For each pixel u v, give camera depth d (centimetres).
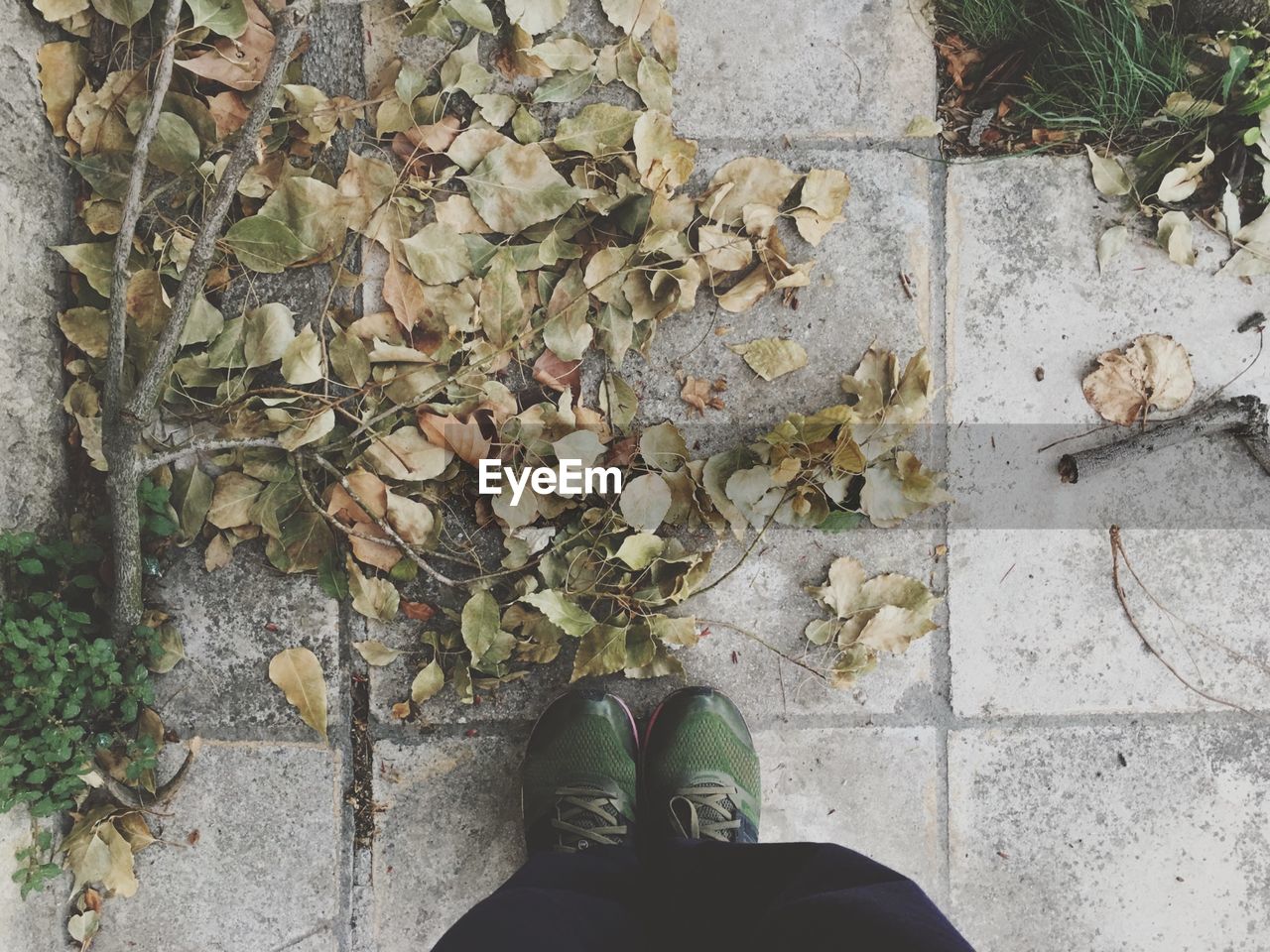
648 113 129
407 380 129
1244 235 133
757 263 132
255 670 133
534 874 121
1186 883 135
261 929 133
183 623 132
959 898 135
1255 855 136
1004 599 135
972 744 135
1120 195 134
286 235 127
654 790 133
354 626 133
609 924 117
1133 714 135
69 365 129
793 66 133
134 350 128
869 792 135
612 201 130
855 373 134
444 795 134
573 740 132
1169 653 135
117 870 130
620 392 132
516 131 130
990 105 134
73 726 122
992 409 134
